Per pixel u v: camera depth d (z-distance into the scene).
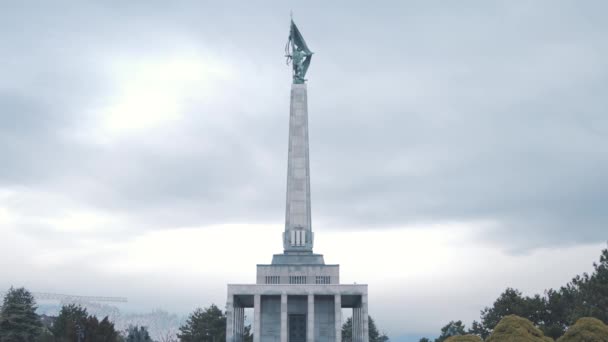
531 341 55.53
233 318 81.62
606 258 77.06
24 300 102.62
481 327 95.94
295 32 94.62
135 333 104.38
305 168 88.44
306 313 83.88
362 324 81.25
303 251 85.94
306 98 91.06
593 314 71.81
